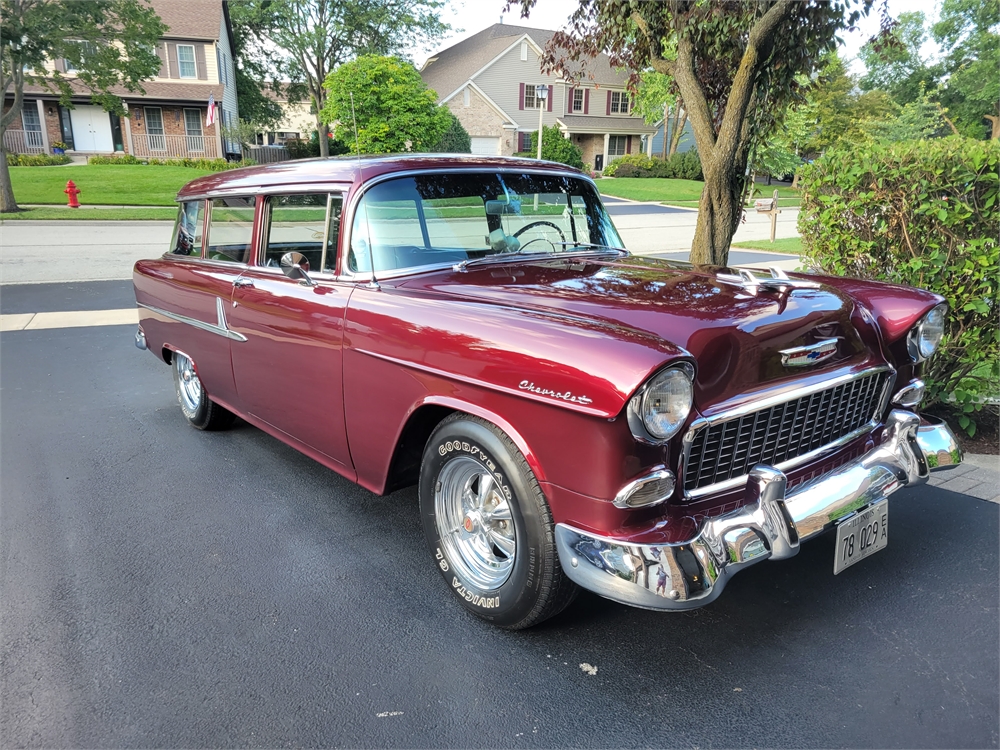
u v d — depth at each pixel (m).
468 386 2.41
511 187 3.41
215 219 4.14
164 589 2.95
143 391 5.87
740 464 2.37
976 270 4.14
